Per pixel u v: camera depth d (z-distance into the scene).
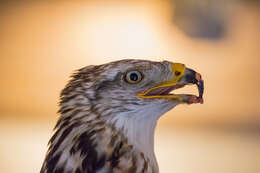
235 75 5.21
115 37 5.46
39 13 5.57
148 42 5.44
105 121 2.03
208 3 5.49
